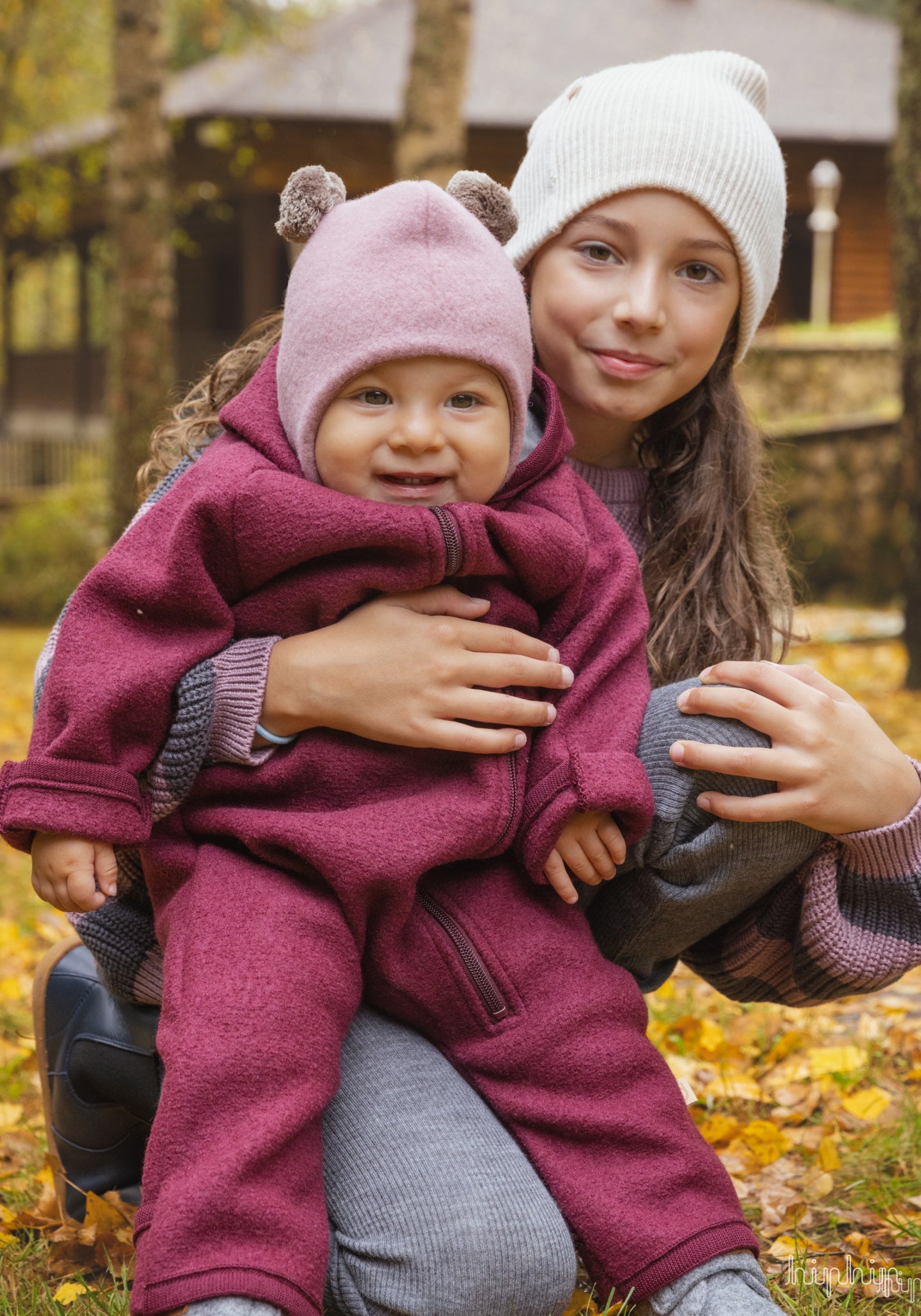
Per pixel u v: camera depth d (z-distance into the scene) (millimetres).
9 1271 2055
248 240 18266
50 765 1642
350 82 16812
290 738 1802
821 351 13992
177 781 1738
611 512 2227
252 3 14281
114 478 10234
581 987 1720
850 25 20797
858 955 1835
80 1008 2107
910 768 1828
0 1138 2658
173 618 1757
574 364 2117
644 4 20203
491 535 1780
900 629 9797
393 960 1717
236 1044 1526
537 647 1835
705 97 2080
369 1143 1638
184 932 1662
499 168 17328
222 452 1841
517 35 18766
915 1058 2799
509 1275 1547
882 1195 2219
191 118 16000
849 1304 1859
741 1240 1599
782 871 1843
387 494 1753
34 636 11148
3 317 24828
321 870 1656
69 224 22406
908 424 7188
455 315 1689
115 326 10141
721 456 2244
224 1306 1395
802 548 11578
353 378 1704
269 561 1742
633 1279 1574
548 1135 1674
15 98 13703
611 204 2072
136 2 9828
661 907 1867
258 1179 1473
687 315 2086
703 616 2152
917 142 6945
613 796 1702
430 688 1743
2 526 13242
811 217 18969
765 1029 3018
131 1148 2203
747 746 1801
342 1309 1594
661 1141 1641
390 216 1742
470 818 1705
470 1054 1720
